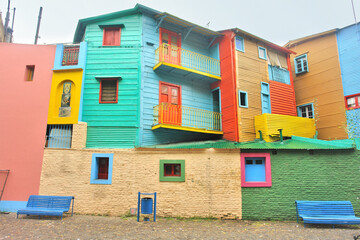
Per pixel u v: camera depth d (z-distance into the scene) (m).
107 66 11.87
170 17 12.75
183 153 10.31
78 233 7.42
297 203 9.07
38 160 10.46
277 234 7.70
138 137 11.13
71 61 11.97
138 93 11.64
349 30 15.24
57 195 10.07
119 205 9.94
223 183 9.99
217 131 13.29
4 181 10.34
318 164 10.05
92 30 12.56
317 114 16.12
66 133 10.92
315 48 16.97
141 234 7.47
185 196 9.92
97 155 10.43
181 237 7.29
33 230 7.61
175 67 12.27
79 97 11.11
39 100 11.16
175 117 12.59
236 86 13.45
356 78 14.52
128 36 12.45
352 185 9.70
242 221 9.40
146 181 10.12
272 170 10.08
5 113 11.02
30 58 11.70
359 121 13.06
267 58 15.45
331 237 7.36
